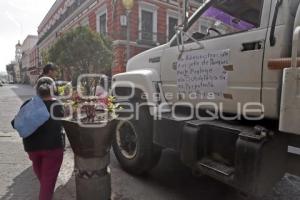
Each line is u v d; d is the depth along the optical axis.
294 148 2.64
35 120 3.15
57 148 3.37
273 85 2.62
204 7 3.55
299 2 2.58
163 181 4.38
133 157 4.44
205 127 3.10
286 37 2.54
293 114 2.21
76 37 14.09
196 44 3.41
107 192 3.37
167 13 22.28
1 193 3.91
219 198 3.83
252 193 2.48
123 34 19.61
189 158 3.12
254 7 2.90
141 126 4.15
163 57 4.00
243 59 2.86
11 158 5.46
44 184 3.37
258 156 2.45
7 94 25.47
